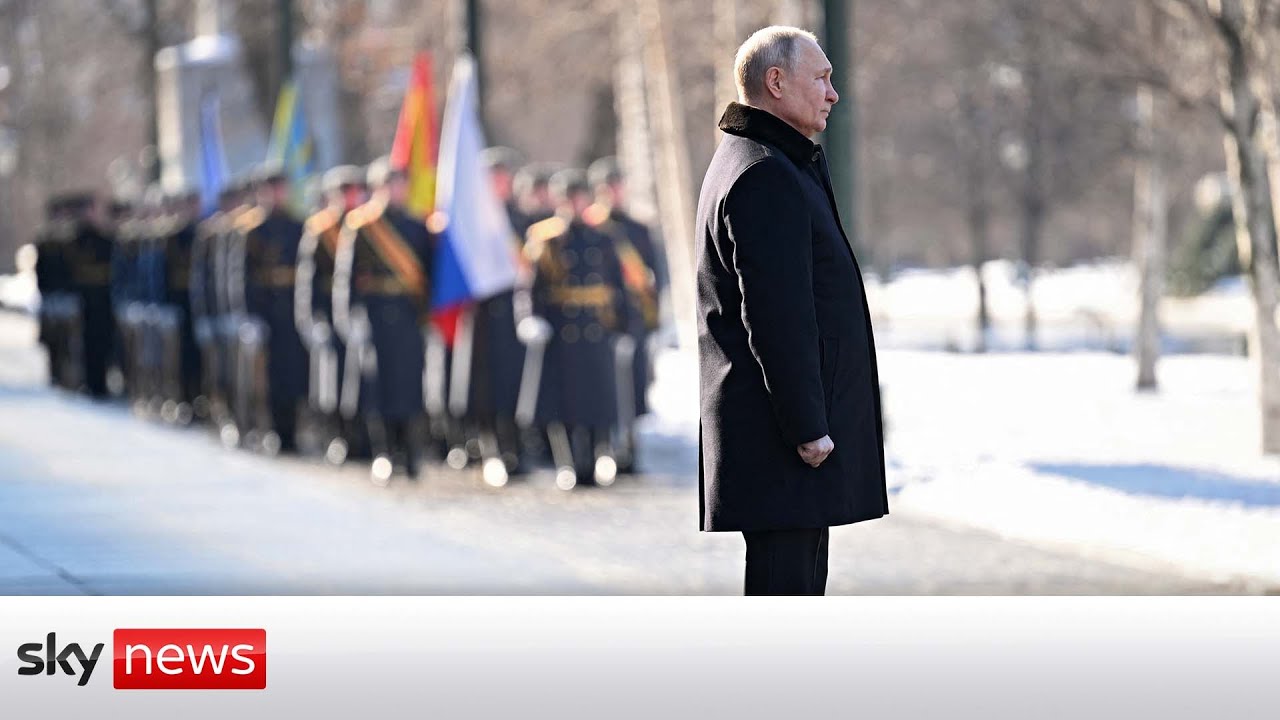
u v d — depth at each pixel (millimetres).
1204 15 42812
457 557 30062
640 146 75188
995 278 153500
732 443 16828
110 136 188625
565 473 40125
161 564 28703
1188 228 125062
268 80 90625
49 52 178250
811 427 16391
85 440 48344
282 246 46938
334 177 43438
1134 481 36781
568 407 39844
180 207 56406
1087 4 48375
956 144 105125
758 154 16703
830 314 16875
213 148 66000
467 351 41875
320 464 44281
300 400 46812
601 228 40500
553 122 123312
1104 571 28469
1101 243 164625
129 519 33562
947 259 167000
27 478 39594
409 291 41156
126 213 64250
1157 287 61125
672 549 31250
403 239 41219
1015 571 28734
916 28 95625
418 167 48031
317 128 88188
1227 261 118750
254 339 46719
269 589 26562
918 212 137500
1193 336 93250
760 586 17156
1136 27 48281
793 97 17062
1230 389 61188
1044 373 70500
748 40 17234
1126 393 59906
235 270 46938
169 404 55219
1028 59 71250
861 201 125938
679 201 68625
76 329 63938
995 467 39344
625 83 75438
